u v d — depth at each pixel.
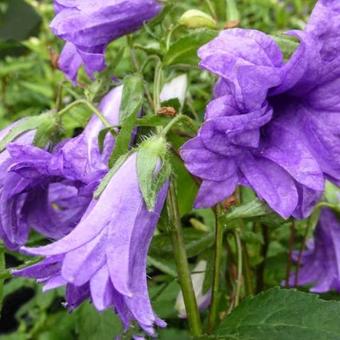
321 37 0.19
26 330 0.37
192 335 0.22
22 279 0.32
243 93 0.18
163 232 0.24
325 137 0.19
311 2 0.38
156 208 0.19
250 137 0.19
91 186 0.21
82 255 0.18
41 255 0.18
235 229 0.24
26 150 0.20
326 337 0.20
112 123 0.23
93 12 0.23
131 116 0.20
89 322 0.28
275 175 0.19
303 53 0.18
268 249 0.30
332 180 0.20
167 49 0.23
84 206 0.22
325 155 0.19
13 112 0.45
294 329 0.21
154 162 0.19
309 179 0.19
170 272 0.26
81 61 0.24
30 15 0.40
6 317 0.38
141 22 0.24
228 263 0.26
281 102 0.20
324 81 0.19
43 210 0.23
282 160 0.19
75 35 0.23
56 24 0.23
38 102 0.45
